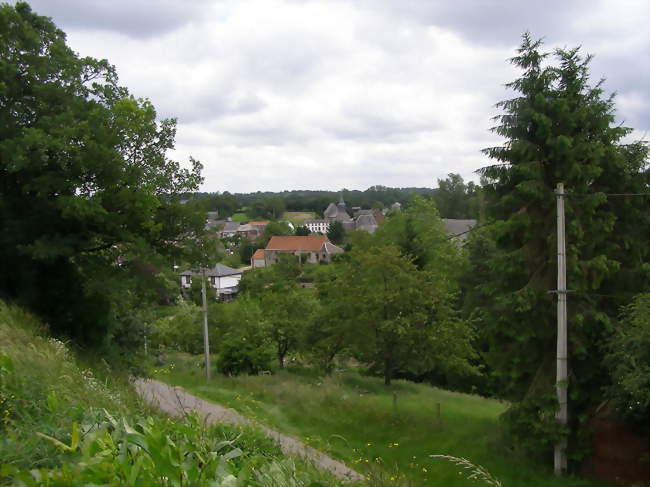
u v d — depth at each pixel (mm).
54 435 3652
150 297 17688
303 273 69250
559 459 12953
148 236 16297
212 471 3258
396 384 25062
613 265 13508
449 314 23938
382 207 175000
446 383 31828
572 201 13594
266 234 120875
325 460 8797
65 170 14234
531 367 14750
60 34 16484
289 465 4297
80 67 15547
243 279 62344
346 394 19312
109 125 15273
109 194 14875
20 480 2457
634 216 14414
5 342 7316
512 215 14258
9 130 14164
